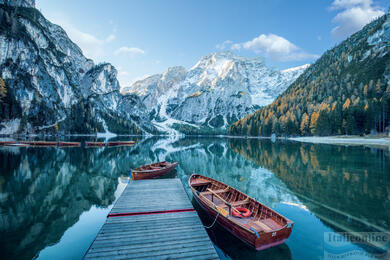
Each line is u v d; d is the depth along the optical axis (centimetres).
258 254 888
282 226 976
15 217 1250
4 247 915
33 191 1770
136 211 1222
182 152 5328
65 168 2770
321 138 9306
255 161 3669
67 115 16300
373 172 2547
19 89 12319
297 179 2280
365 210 1395
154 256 766
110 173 2595
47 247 923
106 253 777
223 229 1117
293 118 12006
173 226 1025
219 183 1673
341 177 2323
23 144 6016
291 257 859
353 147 5594
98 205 1497
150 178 2234
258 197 1686
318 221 1212
